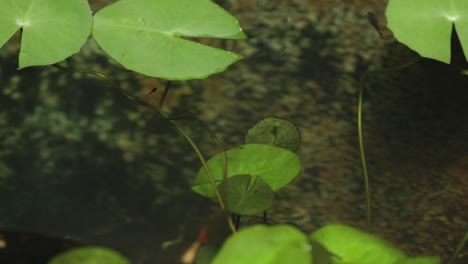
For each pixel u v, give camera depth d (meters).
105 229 1.48
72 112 1.55
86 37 1.54
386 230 1.50
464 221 1.51
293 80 1.59
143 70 1.52
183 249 1.47
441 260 1.48
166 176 1.52
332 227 1.36
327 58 1.61
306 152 1.54
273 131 1.51
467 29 1.55
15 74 1.57
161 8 1.57
